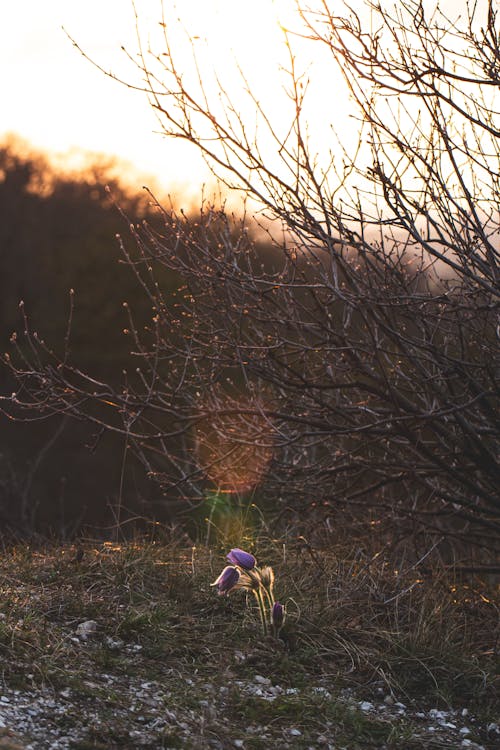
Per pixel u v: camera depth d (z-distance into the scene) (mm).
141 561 4055
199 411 4500
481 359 4273
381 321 3887
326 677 3305
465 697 3312
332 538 4949
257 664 3285
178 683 3027
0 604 3406
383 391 4316
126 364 19406
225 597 3805
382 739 2904
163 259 4293
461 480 4301
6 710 2596
